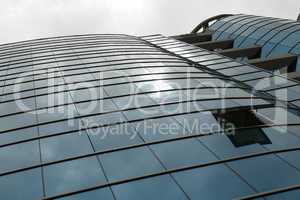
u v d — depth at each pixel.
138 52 33.00
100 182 12.84
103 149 14.72
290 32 42.78
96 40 41.00
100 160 14.06
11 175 13.70
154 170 13.26
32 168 13.94
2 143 15.97
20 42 43.03
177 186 12.45
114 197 12.12
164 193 12.20
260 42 44.88
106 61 28.30
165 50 38.47
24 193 12.68
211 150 14.24
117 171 13.36
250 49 43.94
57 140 15.70
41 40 43.09
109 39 42.12
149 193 12.20
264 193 11.81
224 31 53.59
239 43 48.44
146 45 38.88
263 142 14.77
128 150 14.59
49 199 12.23
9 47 40.84
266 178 12.52
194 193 12.06
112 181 12.84
